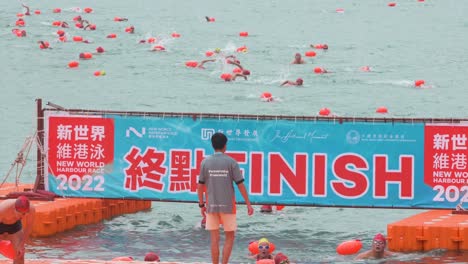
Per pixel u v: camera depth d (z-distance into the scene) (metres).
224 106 43.06
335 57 58.94
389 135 21.56
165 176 22.27
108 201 23.77
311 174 21.80
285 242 21.31
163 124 22.19
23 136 35.88
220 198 15.21
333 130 21.69
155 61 56.81
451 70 54.06
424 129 21.47
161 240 21.25
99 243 20.72
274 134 21.81
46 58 56.91
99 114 22.41
